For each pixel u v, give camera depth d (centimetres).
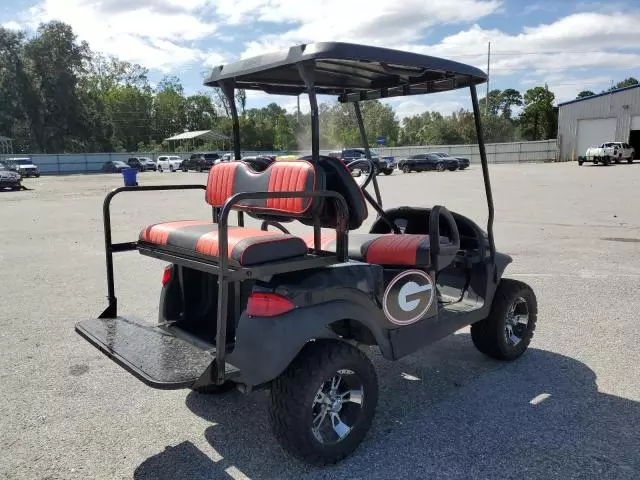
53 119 6269
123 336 320
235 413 354
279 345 269
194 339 328
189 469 292
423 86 413
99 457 304
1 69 5969
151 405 366
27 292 651
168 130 8419
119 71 8775
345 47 286
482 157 398
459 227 420
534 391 378
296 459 300
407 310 339
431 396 374
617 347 456
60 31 6106
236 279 264
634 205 1446
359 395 302
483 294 405
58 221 1348
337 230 297
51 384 398
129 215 1452
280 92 414
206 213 1486
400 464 293
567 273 706
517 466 289
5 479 283
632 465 288
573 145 4641
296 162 312
